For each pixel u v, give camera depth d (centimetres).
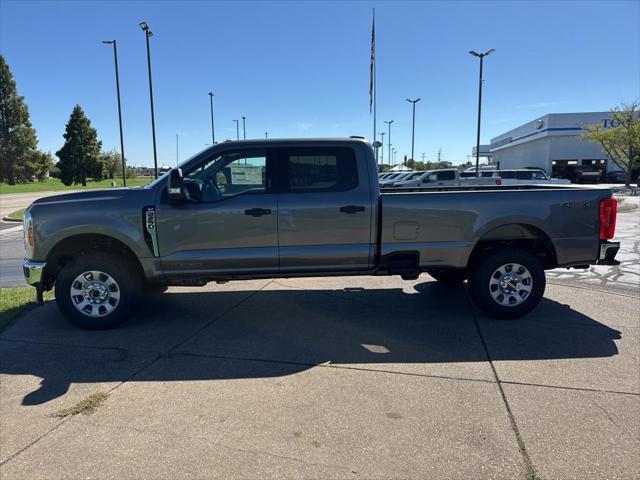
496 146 6869
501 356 444
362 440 308
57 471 279
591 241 546
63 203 511
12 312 580
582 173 4188
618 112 3678
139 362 436
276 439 310
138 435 316
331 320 553
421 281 746
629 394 367
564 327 523
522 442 304
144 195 514
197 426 327
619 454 291
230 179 526
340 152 530
